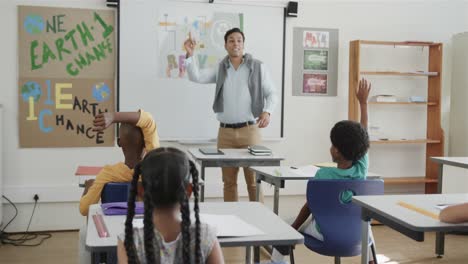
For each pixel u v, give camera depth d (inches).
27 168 167.0
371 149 195.8
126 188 79.0
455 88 196.2
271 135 185.2
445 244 162.4
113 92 171.8
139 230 48.7
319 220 92.3
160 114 175.6
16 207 167.0
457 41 194.4
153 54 173.6
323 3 187.2
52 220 170.2
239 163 133.6
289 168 127.5
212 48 177.8
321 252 94.3
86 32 168.4
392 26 193.6
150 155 46.6
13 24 163.3
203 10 176.4
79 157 170.7
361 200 84.0
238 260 141.8
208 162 131.6
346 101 191.6
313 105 189.0
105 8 169.3
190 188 52.1
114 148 173.2
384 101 184.9
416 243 162.6
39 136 167.0
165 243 46.4
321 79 188.9
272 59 183.2
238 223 66.6
